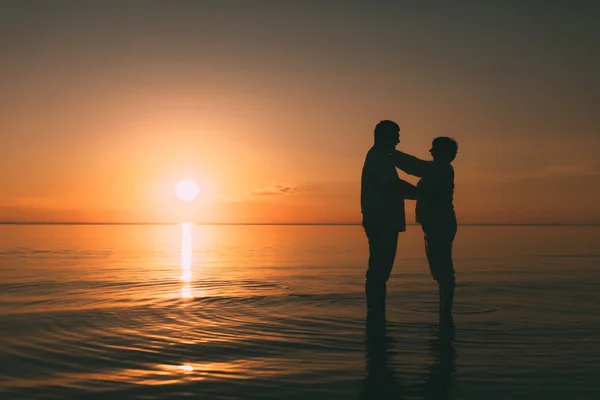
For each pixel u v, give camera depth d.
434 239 4.93
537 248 20.05
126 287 7.12
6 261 12.48
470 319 4.66
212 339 3.91
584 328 4.26
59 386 2.84
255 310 5.18
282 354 3.49
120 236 38.78
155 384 2.87
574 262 12.34
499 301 5.80
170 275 8.91
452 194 5.01
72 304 5.60
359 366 3.20
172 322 4.55
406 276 8.62
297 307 5.37
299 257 14.55
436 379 2.94
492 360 3.32
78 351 3.58
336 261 12.84
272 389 2.78
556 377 2.97
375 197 5.22
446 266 4.89
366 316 4.83
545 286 7.25
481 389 2.77
